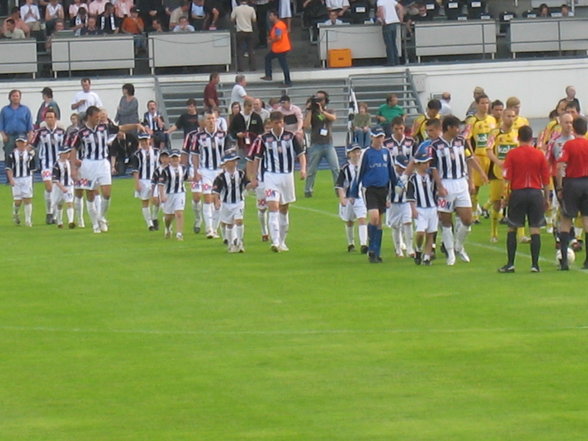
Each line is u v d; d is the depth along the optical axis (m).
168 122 100.19
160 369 36.16
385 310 43.03
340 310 43.28
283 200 56.19
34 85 100.62
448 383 34.03
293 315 42.72
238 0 107.00
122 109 88.81
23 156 67.00
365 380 34.47
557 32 106.94
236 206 55.91
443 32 105.75
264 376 35.12
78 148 64.00
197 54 103.81
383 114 85.94
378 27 105.19
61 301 46.22
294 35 110.88
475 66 104.94
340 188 55.41
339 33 105.44
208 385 34.34
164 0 112.81
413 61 106.94
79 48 102.31
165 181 60.44
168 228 61.22
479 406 32.00
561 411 31.47
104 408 32.53
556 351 37.00
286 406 32.28
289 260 53.88
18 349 38.97
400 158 53.25
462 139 50.72
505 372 34.94
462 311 42.53
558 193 49.97
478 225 62.44
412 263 52.12
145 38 103.75
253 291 47.03
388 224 53.47
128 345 39.16
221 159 61.72
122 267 53.16
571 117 50.47
